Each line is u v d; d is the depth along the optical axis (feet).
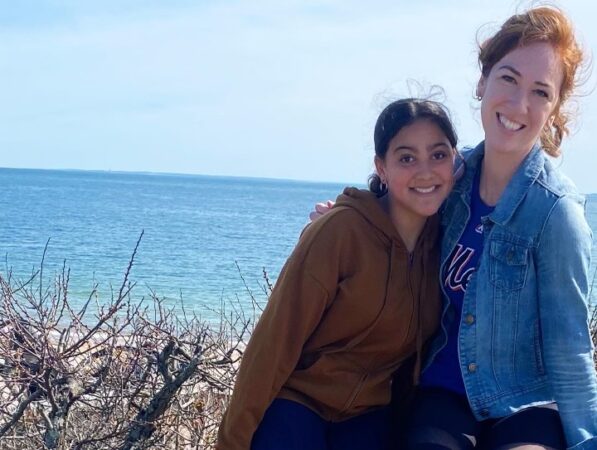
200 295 54.44
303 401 11.05
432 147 10.89
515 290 10.63
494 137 10.82
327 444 11.17
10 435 15.08
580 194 10.89
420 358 11.20
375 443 11.14
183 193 473.67
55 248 99.55
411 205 10.95
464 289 10.98
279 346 10.83
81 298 40.63
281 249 113.19
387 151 11.08
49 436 14.10
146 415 14.30
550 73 10.58
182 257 94.84
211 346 15.15
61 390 14.56
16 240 111.14
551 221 10.44
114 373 15.05
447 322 11.19
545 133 11.49
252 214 247.91
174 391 14.30
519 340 10.73
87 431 14.74
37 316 16.81
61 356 14.42
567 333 10.28
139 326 16.33
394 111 11.05
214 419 15.56
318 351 11.27
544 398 10.78
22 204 244.42
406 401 11.53
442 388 11.14
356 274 10.87
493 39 10.95
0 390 15.15
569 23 10.64
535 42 10.59
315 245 10.91
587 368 10.28
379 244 10.94
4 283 17.52
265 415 11.06
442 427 10.60
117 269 77.05
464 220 11.19
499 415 10.67
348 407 11.14
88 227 148.56
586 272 10.44
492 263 10.77
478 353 10.79
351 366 11.18
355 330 11.10
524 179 10.81
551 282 10.41
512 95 10.61
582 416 10.17
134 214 213.25
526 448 10.09
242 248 113.50
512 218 10.73
